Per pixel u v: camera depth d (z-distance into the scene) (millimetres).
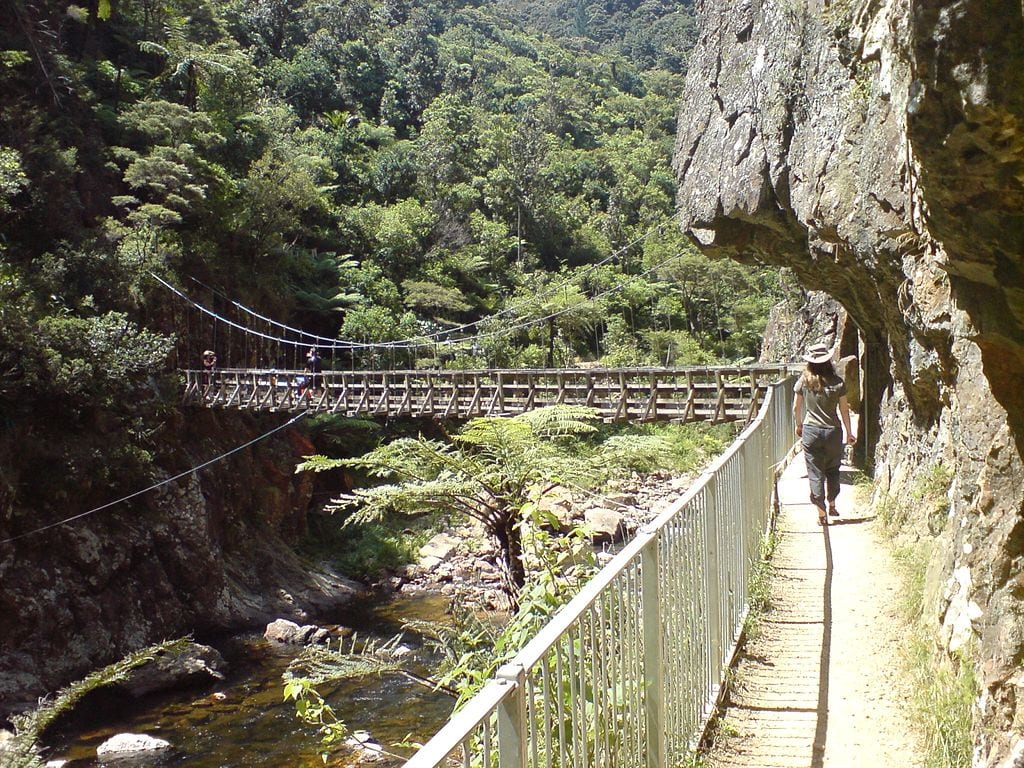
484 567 20422
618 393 16891
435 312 42594
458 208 52250
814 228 8344
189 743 11344
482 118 64562
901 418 7812
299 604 21094
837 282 10094
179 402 22438
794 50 9008
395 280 43062
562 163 65938
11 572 16516
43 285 21406
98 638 17312
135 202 27766
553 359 41344
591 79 93000
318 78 59531
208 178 30531
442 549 22500
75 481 18281
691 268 47312
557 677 2127
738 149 10789
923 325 4797
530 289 47125
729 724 3707
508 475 6289
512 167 58000
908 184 3615
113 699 13266
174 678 13766
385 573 22406
